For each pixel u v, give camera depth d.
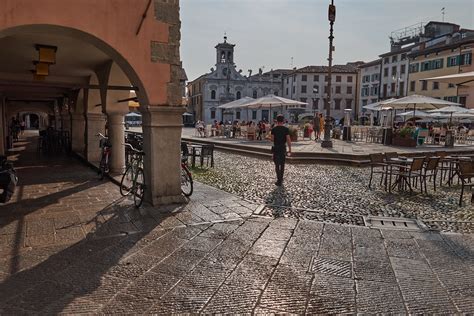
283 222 6.00
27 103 25.56
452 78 9.60
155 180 7.00
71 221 5.87
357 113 72.50
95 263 4.26
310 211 6.77
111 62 9.11
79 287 3.68
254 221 6.02
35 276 3.91
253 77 73.81
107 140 10.48
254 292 3.62
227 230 5.52
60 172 11.17
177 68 6.98
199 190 8.51
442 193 8.69
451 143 20.41
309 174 11.45
